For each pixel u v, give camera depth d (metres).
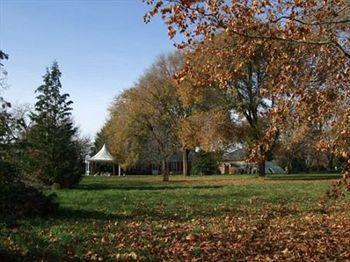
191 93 46.88
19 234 12.21
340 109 10.13
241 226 14.14
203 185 37.69
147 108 53.22
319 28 9.81
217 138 49.16
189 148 53.41
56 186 32.69
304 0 9.44
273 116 10.26
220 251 10.48
